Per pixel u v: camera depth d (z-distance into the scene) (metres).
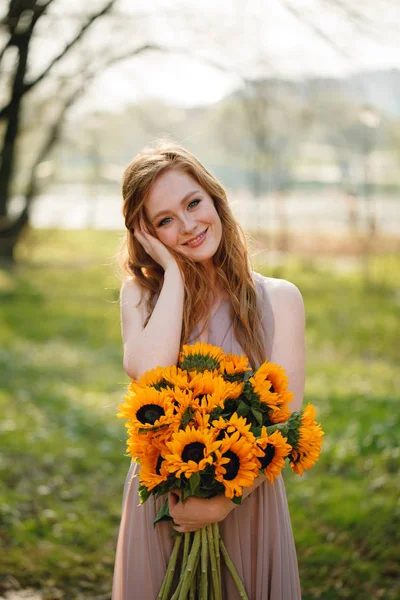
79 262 22.17
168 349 2.27
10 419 7.23
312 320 13.82
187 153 2.36
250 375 2.17
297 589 2.32
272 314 2.32
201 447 1.99
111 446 6.64
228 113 12.36
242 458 1.98
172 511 2.09
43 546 4.27
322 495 4.99
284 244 19.50
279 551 2.26
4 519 4.61
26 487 5.32
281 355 2.30
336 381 9.27
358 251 19.70
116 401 8.52
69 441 6.64
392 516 4.45
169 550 2.26
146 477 2.04
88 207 31.53
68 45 5.31
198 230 2.29
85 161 26.28
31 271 20.09
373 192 19.97
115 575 2.42
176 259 2.36
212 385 2.09
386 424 6.52
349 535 4.32
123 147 17.22
